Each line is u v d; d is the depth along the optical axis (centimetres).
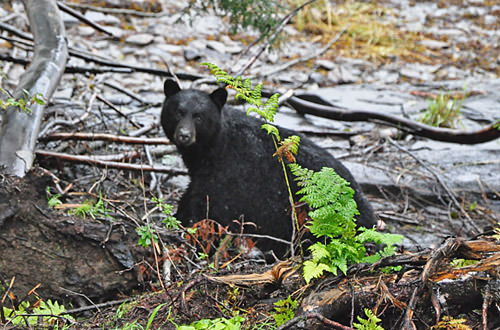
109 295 734
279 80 1931
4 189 728
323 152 1060
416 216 1265
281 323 533
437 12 2706
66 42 1088
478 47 2373
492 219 1252
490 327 530
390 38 2367
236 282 579
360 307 531
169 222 733
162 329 561
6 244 712
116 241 746
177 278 679
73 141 1238
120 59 1878
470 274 528
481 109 1808
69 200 988
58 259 728
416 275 541
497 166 1484
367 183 1349
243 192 1032
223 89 1014
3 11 1981
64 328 585
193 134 990
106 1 2244
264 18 1446
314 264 534
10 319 569
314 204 554
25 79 977
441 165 1484
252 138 1051
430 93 1927
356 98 1827
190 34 2136
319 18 2408
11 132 849
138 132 1254
